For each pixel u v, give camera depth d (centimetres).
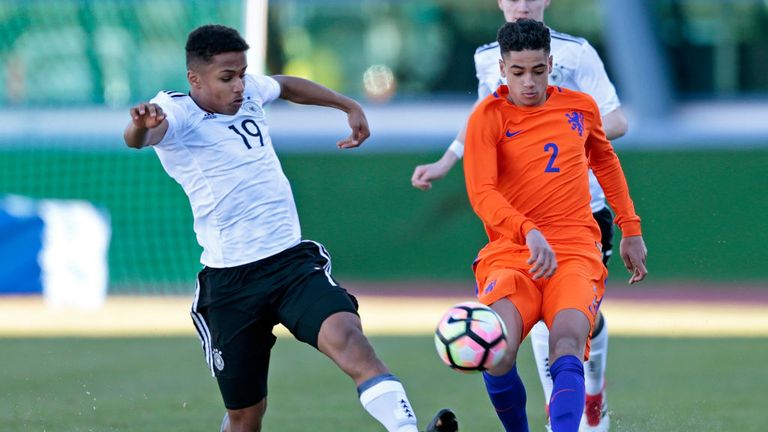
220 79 1650
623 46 5575
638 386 2841
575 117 1800
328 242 5588
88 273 4991
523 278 1727
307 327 1634
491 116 1773
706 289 5119
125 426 2327
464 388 2827
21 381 2969
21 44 5828
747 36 5725
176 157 1683
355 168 5559
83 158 5519
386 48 5944
